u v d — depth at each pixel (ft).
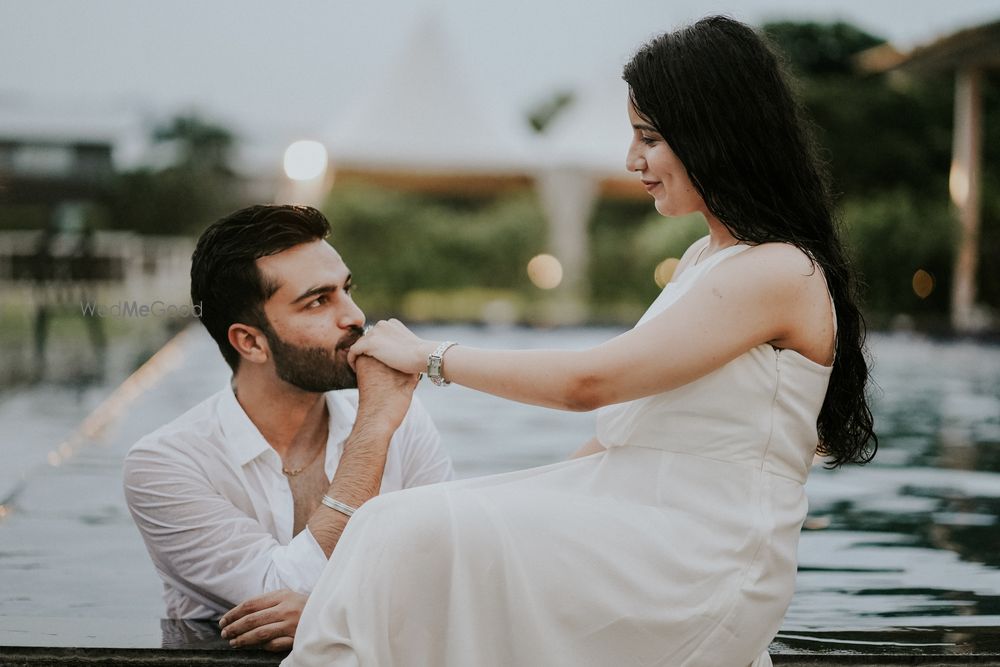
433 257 53.93
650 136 6.47
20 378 24.41
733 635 5.96
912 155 61.05
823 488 14.17
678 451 6.16
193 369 27.40
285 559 6.96
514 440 18.76
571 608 5.90
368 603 5.80
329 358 7.30
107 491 13.24
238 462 7.44
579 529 5.96
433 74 55.01
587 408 6.20
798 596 8.86
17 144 78.64
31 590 8.84
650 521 6.03
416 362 6.85
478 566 5.90
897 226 46.50
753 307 6.01
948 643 7.38
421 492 6.09
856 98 62.18
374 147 52.60
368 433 7.11
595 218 65.72
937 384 26.63
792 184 6.31
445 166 52.54
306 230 7.33
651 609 5.89
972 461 16.26
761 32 6.47
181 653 6.77
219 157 88.28
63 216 59.72
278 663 6.70
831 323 6.29
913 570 9.89
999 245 46.44
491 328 42.83
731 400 6.08
